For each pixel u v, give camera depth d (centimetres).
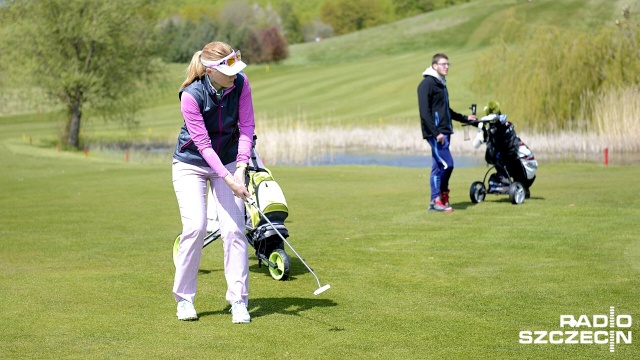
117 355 438
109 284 626
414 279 631
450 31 6956
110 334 482
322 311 536
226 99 505
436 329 487
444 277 635
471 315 520
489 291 584
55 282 634
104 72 3425
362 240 815
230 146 524
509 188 1044
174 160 522
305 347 452
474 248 751
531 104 2572
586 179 1363
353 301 564
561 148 2344
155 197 1280
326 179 1566
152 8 3634
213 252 776
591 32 2614
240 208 526
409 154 2712
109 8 3297
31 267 700
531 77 2616
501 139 1048
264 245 665
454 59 5316
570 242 761
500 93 2745
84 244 826
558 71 2542
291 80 5472
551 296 564
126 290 605
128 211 1104
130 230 926
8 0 3353
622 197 1069
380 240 812
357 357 432
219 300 575
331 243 802
